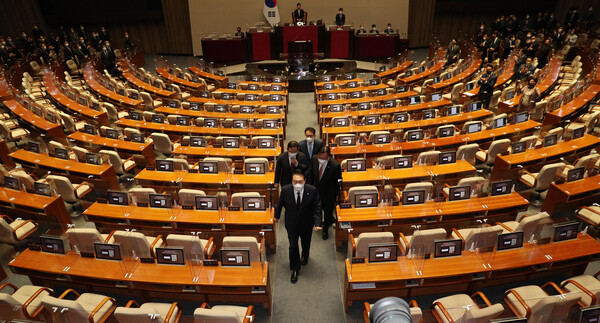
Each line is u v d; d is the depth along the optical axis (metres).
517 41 20.14
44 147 10.09
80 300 5.79
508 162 8.84
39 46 19.66
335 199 7.66
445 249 5.97
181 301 6.59
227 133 11.34
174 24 24.23
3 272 7.14
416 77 17.41
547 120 11.20
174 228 7.33
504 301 5.81
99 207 7.65
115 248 6.13
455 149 10.16
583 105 11.71
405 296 6.27
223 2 23.50
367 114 12.41
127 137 10.84
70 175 9.45
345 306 6.27
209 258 6.70
